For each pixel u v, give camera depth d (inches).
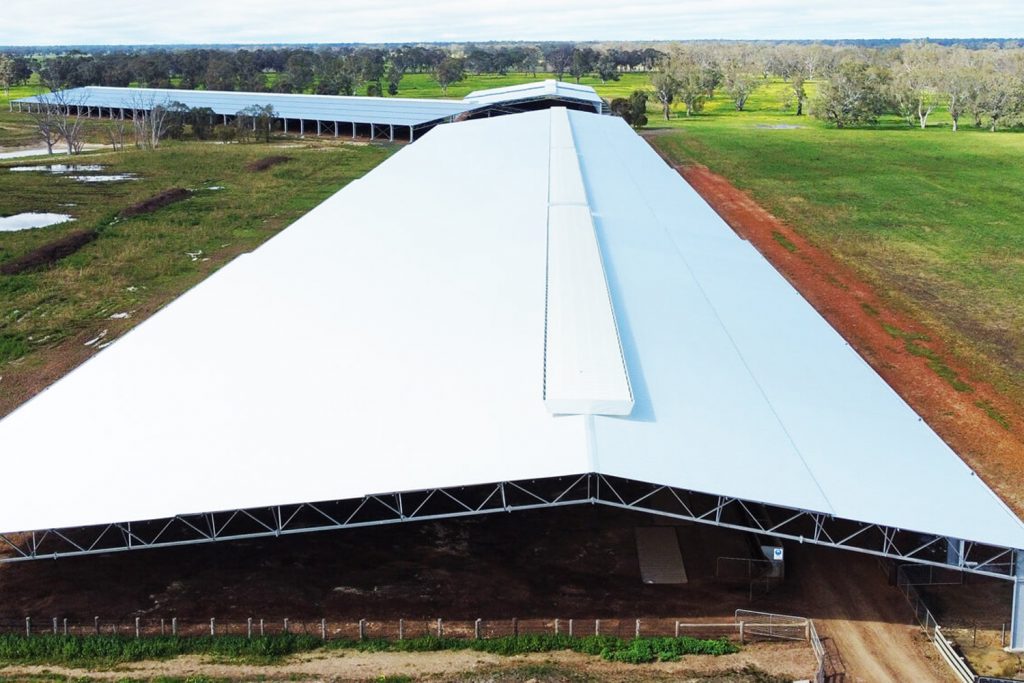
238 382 983.0
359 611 849.5
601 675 762.2
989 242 2156.7
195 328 1145.4
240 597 866.8
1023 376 1378.0
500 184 1961.1
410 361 1013.2
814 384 1052.5
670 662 783.7
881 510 790.5
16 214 2337.6
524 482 1010.1
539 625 824.9
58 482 814.5
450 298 1216.8
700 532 987.9
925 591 886.4
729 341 1149.7
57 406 951.0
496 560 935.0
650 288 1317.7
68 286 1760.6
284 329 1129.4
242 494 784.3
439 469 795.4
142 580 891.4
